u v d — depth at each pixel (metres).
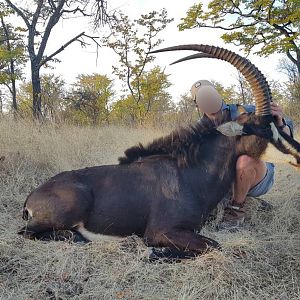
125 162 4.59
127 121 21.06
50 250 4.10
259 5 22.50
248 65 4.20
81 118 22.66
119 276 3.74
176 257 4.09
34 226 4.36
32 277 3.71
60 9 21.91
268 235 4.66
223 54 4.25
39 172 6.41
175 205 4.24
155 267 3.87
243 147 4.36
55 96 19.03
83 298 3.47
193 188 4.33
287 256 4.11
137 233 4.39
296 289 3.63
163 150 4.55
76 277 3.72
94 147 8.27
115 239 4.41
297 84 21.06
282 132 4.29
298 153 4.28
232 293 3.51
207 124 4.46
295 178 6.55
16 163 6.45
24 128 8.43
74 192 4.32
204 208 4.37
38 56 22.06
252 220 5.05
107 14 22.50
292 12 22.12
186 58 4.29
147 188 4.35
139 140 9.09
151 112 25.03
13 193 5.64
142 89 26.83
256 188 4.99
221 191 4.44
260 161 4.75
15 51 22.23
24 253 4.02
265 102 4.23
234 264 3.83
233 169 4.46
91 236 4.41
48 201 4.33
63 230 4.35
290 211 5.16
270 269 3.90
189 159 4.38
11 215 5.04
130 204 4.33
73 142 7.94
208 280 3.65
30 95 28.55
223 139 4.40
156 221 4.24
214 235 4.61
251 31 23.86
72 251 4.02
